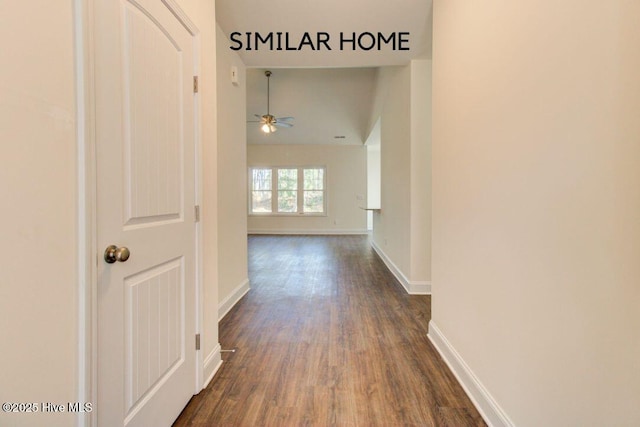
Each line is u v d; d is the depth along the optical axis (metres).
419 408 1.62
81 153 0.93
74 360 0.92
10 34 0.73
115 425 1.09
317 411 1.59
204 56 1.82
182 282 1.56
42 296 0.82
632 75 0.77
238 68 3.34
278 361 2.08
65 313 0.89
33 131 0.79
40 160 0.81
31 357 0.79
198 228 1.72
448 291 2.05
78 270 0.93
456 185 1.91
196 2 1.70
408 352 2.21
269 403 1.65
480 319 1.59
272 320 2.80
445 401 1.67
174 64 1.48
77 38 0.92
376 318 2.85
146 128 1.26
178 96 1.51
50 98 0.83
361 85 6.38
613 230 0.83
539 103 1.12
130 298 1.17
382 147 5.55
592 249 0.90
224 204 2.96
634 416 0.78
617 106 0.81
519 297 1.25
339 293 3.61
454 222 1.94
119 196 1.11
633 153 0.78
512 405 1.30
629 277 0.79
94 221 0.98
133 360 1.19
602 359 0.87
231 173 3.16
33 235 0.79
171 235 1.45
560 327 1.02
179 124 1.52
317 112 7.30
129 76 1.16
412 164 3.54
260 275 4.46
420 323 2.73
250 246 7.14
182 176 1.55
